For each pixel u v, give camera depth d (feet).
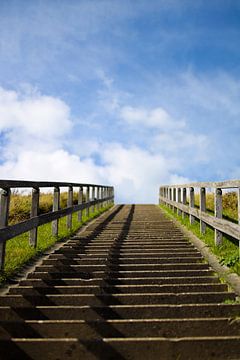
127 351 9.33
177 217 37.50
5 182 15.47
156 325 10.46
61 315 11.46
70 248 21.26
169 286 13.65
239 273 15.53
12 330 10.43
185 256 19.26
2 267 15.96
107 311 11.50
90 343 9.39
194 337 9.66
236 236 17.11
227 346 9.36
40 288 13.47
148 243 22.88
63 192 61.41
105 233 27.84
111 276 15.57
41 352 9.39
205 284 13.70
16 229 16.94
